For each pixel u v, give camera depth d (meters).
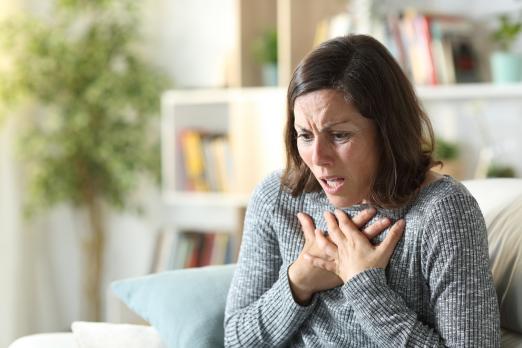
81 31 3.88
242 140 3.17
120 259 4.04
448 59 2.66
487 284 1.26
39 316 3.92
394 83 1.29
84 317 4.04
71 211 4.03
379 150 1.30
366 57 1.27
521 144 2.72
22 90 3.57
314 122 1.26
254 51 3.21
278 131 3.04
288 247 1.47
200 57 3.74
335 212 1.40
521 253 1.41
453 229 1.26
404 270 1.32
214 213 3.76
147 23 3.88
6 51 3.62
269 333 1.45
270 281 1.52
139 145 3.76
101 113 3.71
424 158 1.36
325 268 1.38
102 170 3.79
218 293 1.72
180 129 3.47
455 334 1.23
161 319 1.69
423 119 1.37
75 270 4.05
